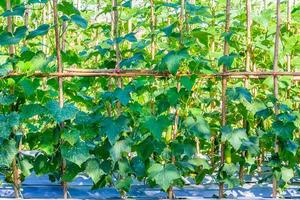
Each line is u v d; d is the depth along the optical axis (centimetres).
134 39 328
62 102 306
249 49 351
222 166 332
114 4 336
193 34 323
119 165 316
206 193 367
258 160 432
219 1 450
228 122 391
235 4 495
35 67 298
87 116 313
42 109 299
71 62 320
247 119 364
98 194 358
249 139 330
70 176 319
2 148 302
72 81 372
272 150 392
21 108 312
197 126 315
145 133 332
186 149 316
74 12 307
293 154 325
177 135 334
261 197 355
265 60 439
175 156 332
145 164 327
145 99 382
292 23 428
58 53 306
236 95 315
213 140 427
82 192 362
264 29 443
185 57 296
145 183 387
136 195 356
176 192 369
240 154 375
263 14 382
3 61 335
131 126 331
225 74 322
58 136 309
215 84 411
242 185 381
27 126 361
